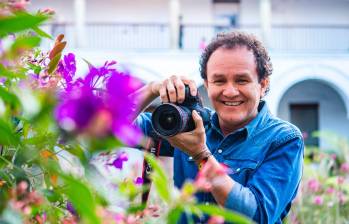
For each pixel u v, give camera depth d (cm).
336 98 2108
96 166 110
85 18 2109
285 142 192
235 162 194
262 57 188
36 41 90
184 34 2128
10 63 105
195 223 187
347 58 1917
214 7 2148
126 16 2125
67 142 97
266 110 202
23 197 102
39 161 102
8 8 99
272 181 183
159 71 1825
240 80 184
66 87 118
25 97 85
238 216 97
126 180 118
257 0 2155
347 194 638
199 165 164
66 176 85
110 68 108
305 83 2111
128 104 84
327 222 552
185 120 161
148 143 178
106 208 105
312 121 2117
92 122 80
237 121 188
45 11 111
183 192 99
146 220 113
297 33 2139
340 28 2123
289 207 200
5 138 98
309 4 2155
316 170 773
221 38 188
